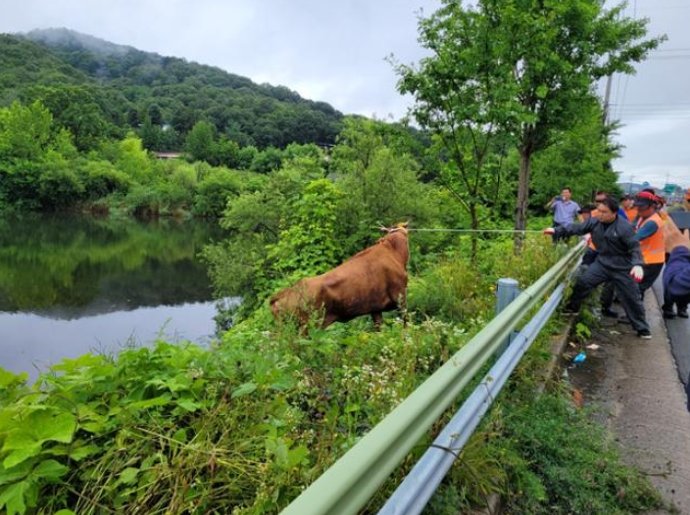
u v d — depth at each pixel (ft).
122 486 6.59
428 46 28.78
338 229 43.14
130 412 7.36
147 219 241.35
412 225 47.78
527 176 30.91
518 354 11.23
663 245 23.65
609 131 68.54
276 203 58.75
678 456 10.89
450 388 6.96
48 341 78.79
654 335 20.21
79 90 338.54
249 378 9.16
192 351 9.27
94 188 261.24
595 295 24.89
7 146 242.37
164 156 411.34
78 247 164.14
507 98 25.99
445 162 34.17
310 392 9.91
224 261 55.42
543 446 10.05
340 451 7.64
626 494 9.17
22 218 222.89
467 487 8.16
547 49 25.57
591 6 25.91
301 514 3.66
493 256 28.37
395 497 5.62
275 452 6.61
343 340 12.64
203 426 7.47
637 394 14.21
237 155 398.42
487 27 26.37
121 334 80.28
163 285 117.60
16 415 6.57
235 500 6.64
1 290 109.91
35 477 6.10
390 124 31.89
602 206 19.51
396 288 17.62
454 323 17.67
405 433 5.53
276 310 15.94
